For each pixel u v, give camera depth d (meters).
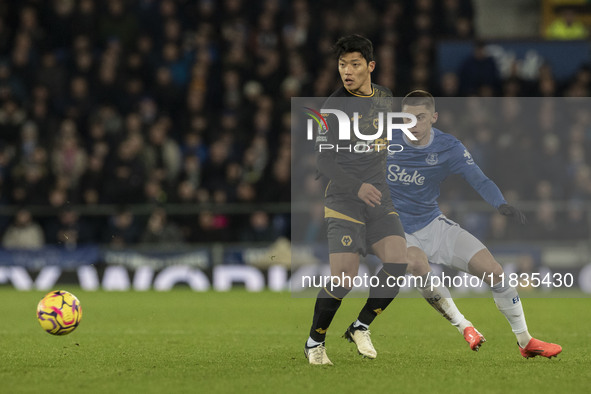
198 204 55.47
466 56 63.28
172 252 54.88
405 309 41.47
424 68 64.38
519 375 21.45
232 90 63.75
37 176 57.31
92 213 56.16
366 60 22.00
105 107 62.03
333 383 20.03
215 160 57.69
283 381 20.30
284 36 67.44
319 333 22.81
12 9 70.94
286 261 54.25
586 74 61.56
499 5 68.19
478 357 24.97
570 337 30.23
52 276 55.53
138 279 55.03
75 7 68.94
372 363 23.47
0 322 35.09
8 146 61.19
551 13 67.75
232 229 55.56
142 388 19.41
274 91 64.44
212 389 19.27
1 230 57.09
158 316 37.91
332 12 68.38
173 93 64.81
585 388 19.58
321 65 66.44
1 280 55.47
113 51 64.75
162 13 68.88
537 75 62.00
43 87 64.31
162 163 58.62
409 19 68.81
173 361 23.88
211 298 47.59
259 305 43.31
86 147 62.62
